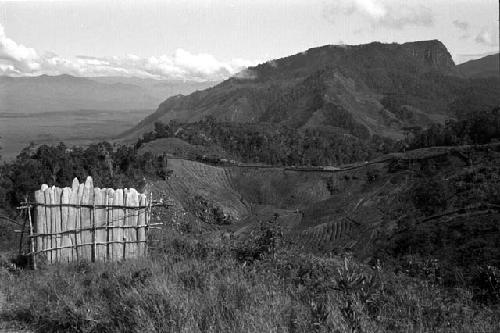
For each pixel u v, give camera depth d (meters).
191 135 139.12
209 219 85.62
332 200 95.81
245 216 96.19
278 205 107.12
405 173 94.31
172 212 29.19
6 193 35.00
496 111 124.38
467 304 7.52
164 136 137.38
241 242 10.91
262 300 6.23
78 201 11.87
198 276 7.59
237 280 7.24
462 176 78.44
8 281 9.51
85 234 11.91
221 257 9.95
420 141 131.25
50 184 40.62
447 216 61.84
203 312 5.93
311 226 84.00
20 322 6.99
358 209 84.81
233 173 115.50
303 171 115.94
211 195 98.62
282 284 7.63
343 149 153.00
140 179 69.94
